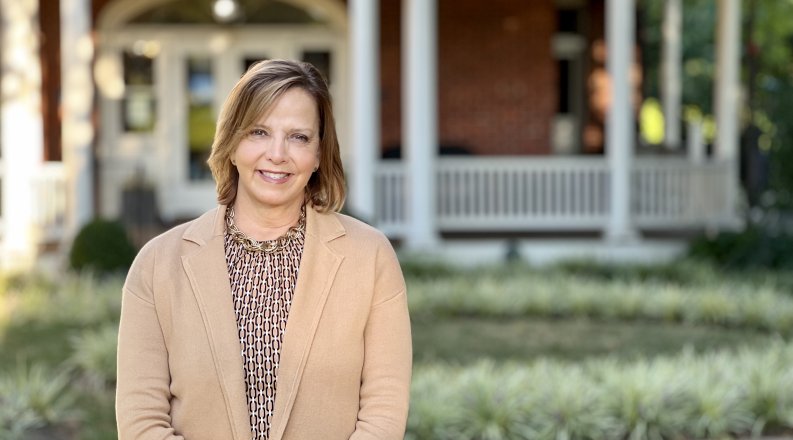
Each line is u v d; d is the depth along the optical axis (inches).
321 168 100.1
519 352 328.8
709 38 1019.3
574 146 594.2
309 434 93.4
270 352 94.6
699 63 1035.9
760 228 487.8
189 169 573.3
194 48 568.7
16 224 458.0
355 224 100.5
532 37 574.6
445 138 575.5
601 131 592.1
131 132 568.4
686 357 282.5
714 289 409.1
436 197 491.5
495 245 487.5
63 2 447.8
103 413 250.7
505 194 509.7
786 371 270.7
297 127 96.0
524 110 577.3
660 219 502.0
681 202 506.0
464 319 386.3
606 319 389.4
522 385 250.1
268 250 97.3
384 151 558.9
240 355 93.7
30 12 461.1
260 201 96.9
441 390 245.3
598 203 494.9
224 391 92.4
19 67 457.7
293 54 570.9
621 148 482.3
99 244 421.1
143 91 567.5
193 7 567.2
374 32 456.1
